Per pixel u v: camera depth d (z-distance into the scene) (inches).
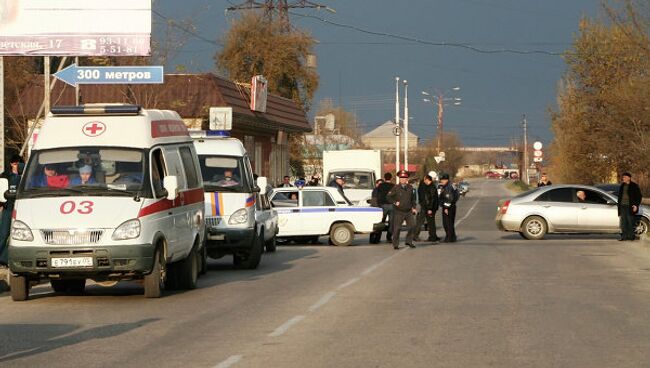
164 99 1941.4
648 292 794.8
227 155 1096.2
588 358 489.1
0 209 975.6
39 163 790.5
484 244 1482.5
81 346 544.4
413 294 781.9
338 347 525.0
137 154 794.2
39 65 2240.4
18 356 514.3
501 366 467.5
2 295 821.2
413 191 1391.5
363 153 2256.4
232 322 631.8
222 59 3026.6
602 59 2471.7
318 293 796.0
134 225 752.3
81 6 1268.5
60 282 847.1
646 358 489.1
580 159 2600.9
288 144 2753.4
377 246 1483.8
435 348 520.1
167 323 633.6
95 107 820.0
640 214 1574.8
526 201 1594.5
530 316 648.4
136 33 1273.4
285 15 3019.2
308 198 1507.1
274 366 470.9
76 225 745.0
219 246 1050.7
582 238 1637.6
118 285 930.1
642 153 1956.2
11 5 1259.8
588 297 759.1
